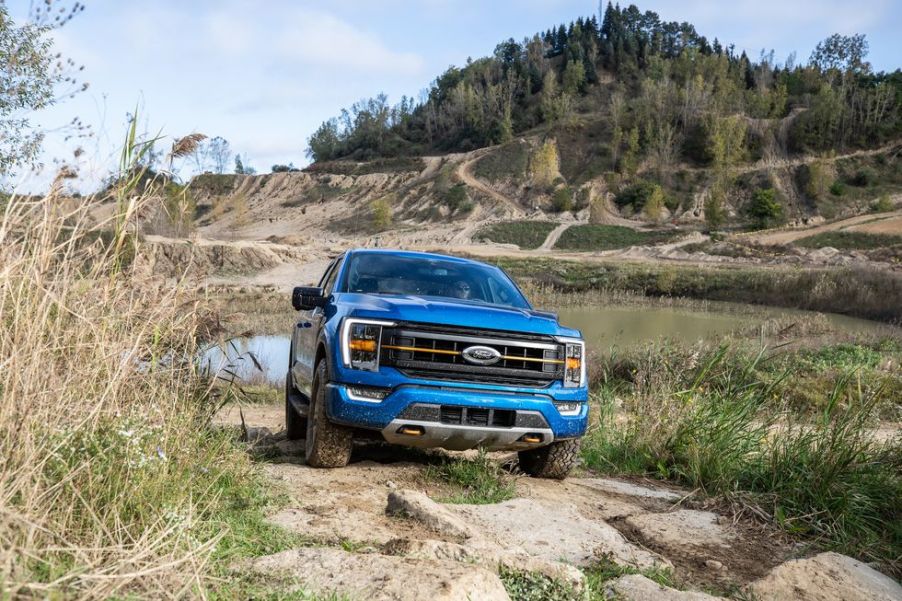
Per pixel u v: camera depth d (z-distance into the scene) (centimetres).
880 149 15625
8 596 185
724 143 15112
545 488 561
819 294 5056
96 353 321
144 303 388
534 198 14775
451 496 506
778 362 1392
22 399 258
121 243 360
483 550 343
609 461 688
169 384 428
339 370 504
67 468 271
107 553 250
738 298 5509
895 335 2405
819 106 16388
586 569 385
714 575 409
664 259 8181
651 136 16150
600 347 1916
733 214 13562
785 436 657
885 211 11638
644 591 347
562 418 527
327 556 307
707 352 1118
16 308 275
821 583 392
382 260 638
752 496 563
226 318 492
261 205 16675
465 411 504
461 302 558
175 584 239
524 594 315
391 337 505
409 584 280
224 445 452
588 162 16262
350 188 16725
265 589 269
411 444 520
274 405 1220
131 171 373
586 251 9969
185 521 284
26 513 228
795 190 14300
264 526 355
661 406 727
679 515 522
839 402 721
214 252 5803
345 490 480
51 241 302
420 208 14988
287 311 3422
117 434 307
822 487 541
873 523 520
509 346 521
